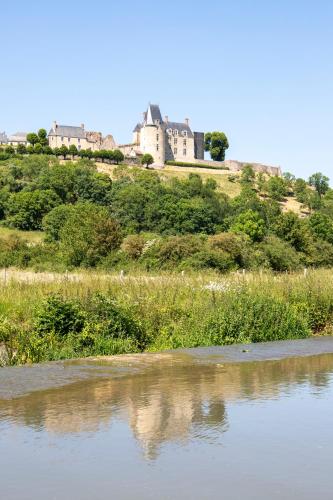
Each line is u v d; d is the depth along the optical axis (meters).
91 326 12.10
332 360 10.57
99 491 4.48
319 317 15.42
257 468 4.93
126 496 4.39
